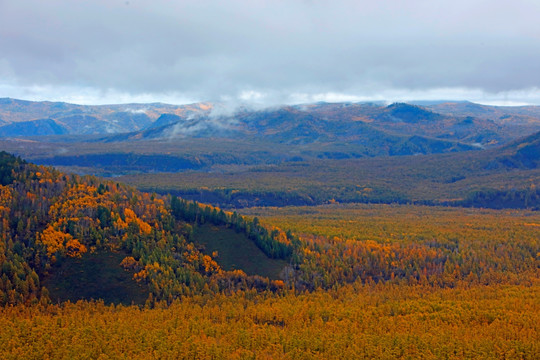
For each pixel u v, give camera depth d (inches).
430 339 5989.2
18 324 5984.3
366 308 7086.6
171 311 6702.8
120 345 5777.6
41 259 7175.2
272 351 5880.9
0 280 6599.4
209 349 5748.0
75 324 6171.3
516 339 5964.6
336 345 5944.9
